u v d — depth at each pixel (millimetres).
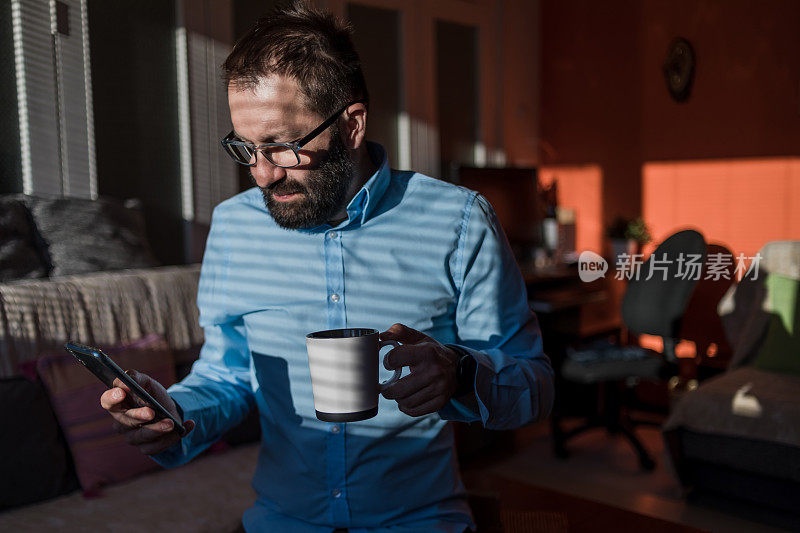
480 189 3977
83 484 1980
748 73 3803
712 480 2838
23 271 2203
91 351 805
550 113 4762
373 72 3773
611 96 4426
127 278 2316
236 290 1091
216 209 1158
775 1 3672
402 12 3881
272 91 876
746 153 3840
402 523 1047
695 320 3648
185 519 1818
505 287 1056
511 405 937
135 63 2729
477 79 4410
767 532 2582
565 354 3855
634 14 4273
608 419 3484
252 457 2266
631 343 4266
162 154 2840
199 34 2900
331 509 1037
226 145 923
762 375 2951
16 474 1892
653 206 4270
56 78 2473
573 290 3920
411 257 1039
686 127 4082
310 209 941
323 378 766
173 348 2379
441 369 802
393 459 1025
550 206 4426
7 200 2273
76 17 2520
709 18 3932
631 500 2924
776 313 3041
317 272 1043
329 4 3471
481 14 4371
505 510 1391
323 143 916
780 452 2600
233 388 1112
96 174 2615
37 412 1973
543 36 4754
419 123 4004
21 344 2016
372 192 1021
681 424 2854
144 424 858
